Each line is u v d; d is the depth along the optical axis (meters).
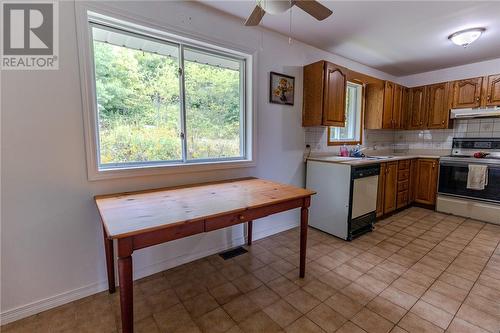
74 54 1.57
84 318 1.52
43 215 1.56
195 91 2.24
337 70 2.90
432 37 2.73
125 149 1.92
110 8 1.66
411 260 2.22
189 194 1.77
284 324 1.46
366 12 2.19
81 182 1.66
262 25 2.46
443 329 1.41
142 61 1.94
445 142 4.01
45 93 1.50
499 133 3.50
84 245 1.71
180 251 2.17
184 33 2.00
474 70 3.64
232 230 2.50
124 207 1.44
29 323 1.48
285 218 2.98
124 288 1.10
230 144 2.54
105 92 1.80
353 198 2.65
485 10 2.13
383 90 3.67
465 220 3.29
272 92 2.69
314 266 2.12
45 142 1.53
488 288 1.79
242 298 1.70
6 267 1.47
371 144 4.08
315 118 2.88
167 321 1.49
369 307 1.60
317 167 2.97
